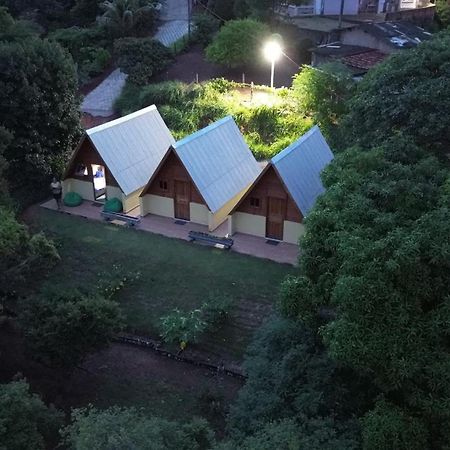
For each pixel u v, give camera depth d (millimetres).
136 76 44469
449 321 12680
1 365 22391
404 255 12875
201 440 14812
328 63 40406
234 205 29234
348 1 55750
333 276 15227
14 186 31422
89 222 29609
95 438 12570
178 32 53438
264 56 45188
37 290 25500
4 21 44875
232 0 53656
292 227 26719
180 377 21344
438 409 12383
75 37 50938
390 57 28094
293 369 15938
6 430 15227
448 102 23516
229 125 30500
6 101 29859
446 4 56344
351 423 13812
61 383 21406
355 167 17734
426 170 16844
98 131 29203
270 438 13406
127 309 24094
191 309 23531
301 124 37812
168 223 29250
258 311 23141
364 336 12672
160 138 32250
